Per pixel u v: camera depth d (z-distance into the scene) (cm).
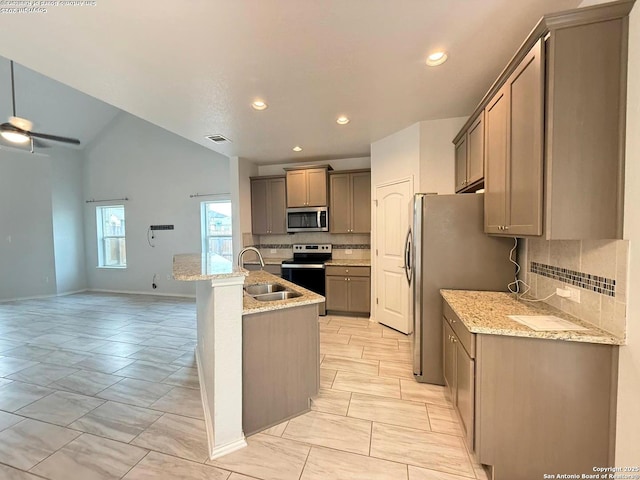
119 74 226
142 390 245
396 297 380
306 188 482
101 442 184
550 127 136
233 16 163
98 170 645
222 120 325
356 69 222
